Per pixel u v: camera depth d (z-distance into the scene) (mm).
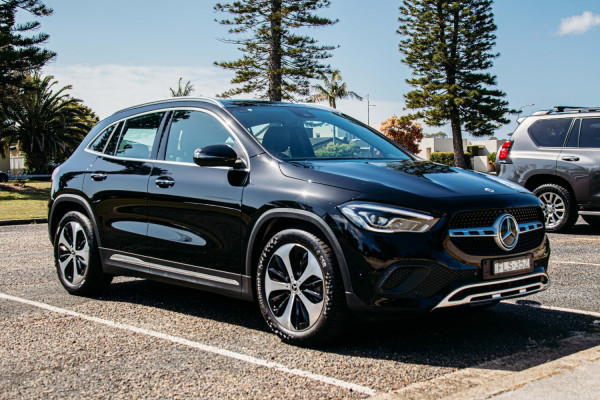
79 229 5066
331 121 4758
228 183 3980
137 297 5055
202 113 4496
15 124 38594
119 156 4941
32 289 5406
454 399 2625
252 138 4090
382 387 2926
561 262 6469
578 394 2615
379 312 3289
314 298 3504
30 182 33375
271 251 3717
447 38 41188
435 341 3670
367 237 3297
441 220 3305
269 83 32938
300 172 3707
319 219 3455
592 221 10031
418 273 3264
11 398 2871
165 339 3801
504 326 3992
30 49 29109
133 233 4602
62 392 2938
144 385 3010
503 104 41344
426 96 41406
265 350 3545
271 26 31875
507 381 2814
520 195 3723
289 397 2820
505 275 3477
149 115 4910
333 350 3521
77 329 4055
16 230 11258
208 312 4504
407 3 41500
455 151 42156
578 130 8914
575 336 3717
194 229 4156
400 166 3932
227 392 2896
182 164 4379
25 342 3762
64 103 40188
